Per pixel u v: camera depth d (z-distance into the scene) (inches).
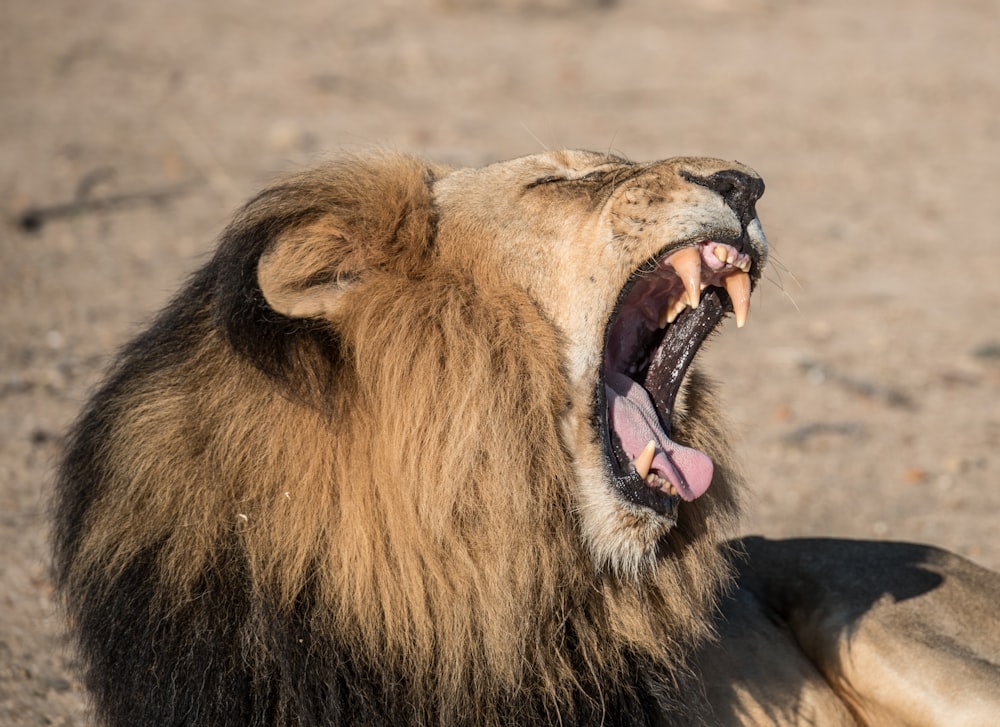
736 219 241.3
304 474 225.9
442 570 225.9
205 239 764.6
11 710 312.7
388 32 1357.0
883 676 283.7
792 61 1282.0
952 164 979.9
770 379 583.2
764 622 295.3
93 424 247.1
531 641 231.9
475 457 226.5
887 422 534.6
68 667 315.6
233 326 224.4
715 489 257.4
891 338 641.6
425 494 224.5
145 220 799.7
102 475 240.1
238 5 1481.3
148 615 232.5
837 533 424.8
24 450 472.4
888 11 1507.1
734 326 659.4
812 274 740.7
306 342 228.7
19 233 765.3
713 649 275.6
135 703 237.1
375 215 237.6
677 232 239.0
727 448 265.7
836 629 292.0
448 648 226.8
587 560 238.5
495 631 226.2
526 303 239.0
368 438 227.5
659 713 254.7
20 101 1084.5
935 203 887.1
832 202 880.3
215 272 241.0
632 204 241.9
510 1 1438.2
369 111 1055.0
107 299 658.8
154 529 231.6
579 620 237.9
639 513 236.5
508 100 1102.4
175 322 243.4
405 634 226.5
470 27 1382.9
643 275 247.3
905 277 740.0
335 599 226.7
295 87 1132.5
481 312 234.4
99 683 247.8
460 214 243.4
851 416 539.5
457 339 229.3
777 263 273.7
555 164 256.7
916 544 318.0
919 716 279.9
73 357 576.7
